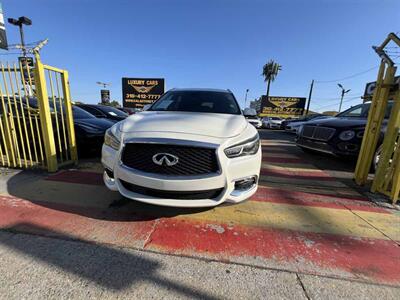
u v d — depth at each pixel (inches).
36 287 57.6
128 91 901.2
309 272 66.8
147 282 60.6
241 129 91.2
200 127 85.9
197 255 72.4
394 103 118.8
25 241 75.9
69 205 101.7
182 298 56.1
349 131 167.5
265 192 127.2
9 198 107.1
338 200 119.6
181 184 77.4
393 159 120.4
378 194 128.8
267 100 1270.9
